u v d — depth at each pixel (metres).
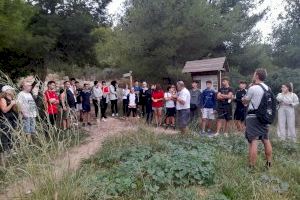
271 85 18.28
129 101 14.68
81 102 13.37
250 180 5.79
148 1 19.33
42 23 18.92
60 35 19.72
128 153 7.49
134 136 9.28
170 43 18.83
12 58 17.78
